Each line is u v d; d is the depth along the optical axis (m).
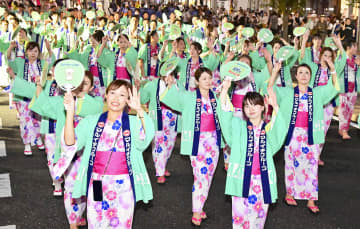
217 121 5.03
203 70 5.01
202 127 5.01
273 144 4.21
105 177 3.76
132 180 3.78
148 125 3.75
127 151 3.75
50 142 5.52
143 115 3.75
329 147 8.41
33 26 14.60
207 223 5.21
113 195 3.77
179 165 7.31
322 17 25.34
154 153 6.40
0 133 8.94
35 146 8.17
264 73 7.04
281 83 7.91
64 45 13.92
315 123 5.39
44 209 5.50
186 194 6.06
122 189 3.77
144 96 6.27
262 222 4.31
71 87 3.71
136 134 3.76
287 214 5.50
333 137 9.11
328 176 6.88
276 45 8.12
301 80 5.34
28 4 21.02
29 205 5.61
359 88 8.80
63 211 5.46
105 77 9.55
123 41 8.75
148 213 5.43
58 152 4.75
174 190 6.19
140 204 5.69
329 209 5.68
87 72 4.71
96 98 4.88
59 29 14.12
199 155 5.02
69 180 4.64
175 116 6.33
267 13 28.56
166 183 6.46
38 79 4.93
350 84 8.67
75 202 4.70
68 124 3.71
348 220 5.37
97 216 3.81
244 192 4.16
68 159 3.76
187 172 6.97
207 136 5.03
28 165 7.11
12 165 7.10
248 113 4.19
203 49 11.20
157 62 9.95
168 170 7.05
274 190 4.20
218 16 30.41
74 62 3.74
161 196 5.97
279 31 27.56
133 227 5.06
